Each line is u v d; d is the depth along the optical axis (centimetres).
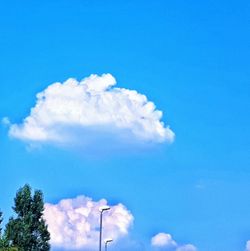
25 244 7138
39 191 7450
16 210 7325
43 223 7356
